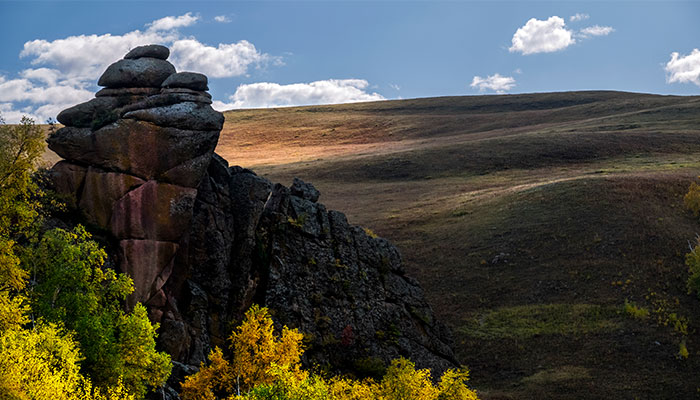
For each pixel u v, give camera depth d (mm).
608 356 61156
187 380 35750
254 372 36031
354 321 49438
